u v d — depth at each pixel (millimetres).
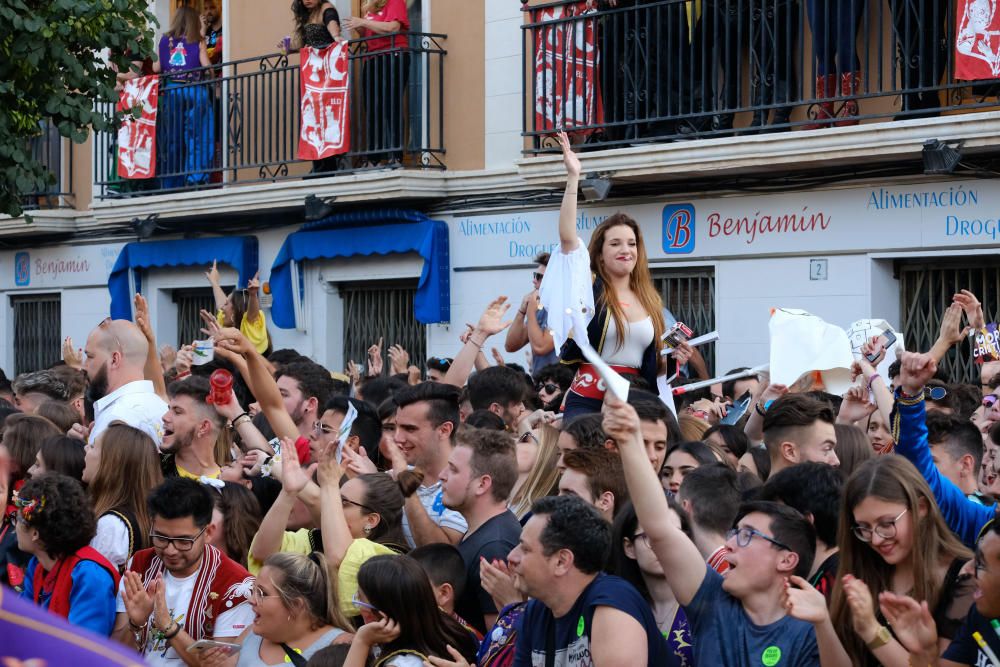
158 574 6934
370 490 7035
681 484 6062
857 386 7840
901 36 12719
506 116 15852
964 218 12312
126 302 20453
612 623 4980
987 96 12242
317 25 17078
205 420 8273
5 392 13984
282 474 7098
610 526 5480
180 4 20406
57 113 14719
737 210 13906
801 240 13414
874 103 13141
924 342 13031
